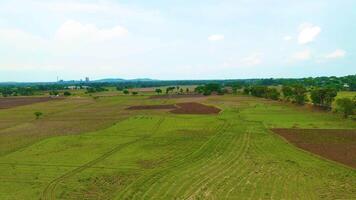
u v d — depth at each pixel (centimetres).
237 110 10081
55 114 10112
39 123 8138
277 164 4219
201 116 8875
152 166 4200
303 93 11762
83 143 5603
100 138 6028
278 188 3375
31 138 6103
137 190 3362
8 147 5347
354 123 7312
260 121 7744
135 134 6384
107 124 7769
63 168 4144
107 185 3528
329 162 4272
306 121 7706
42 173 3950
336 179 3631
